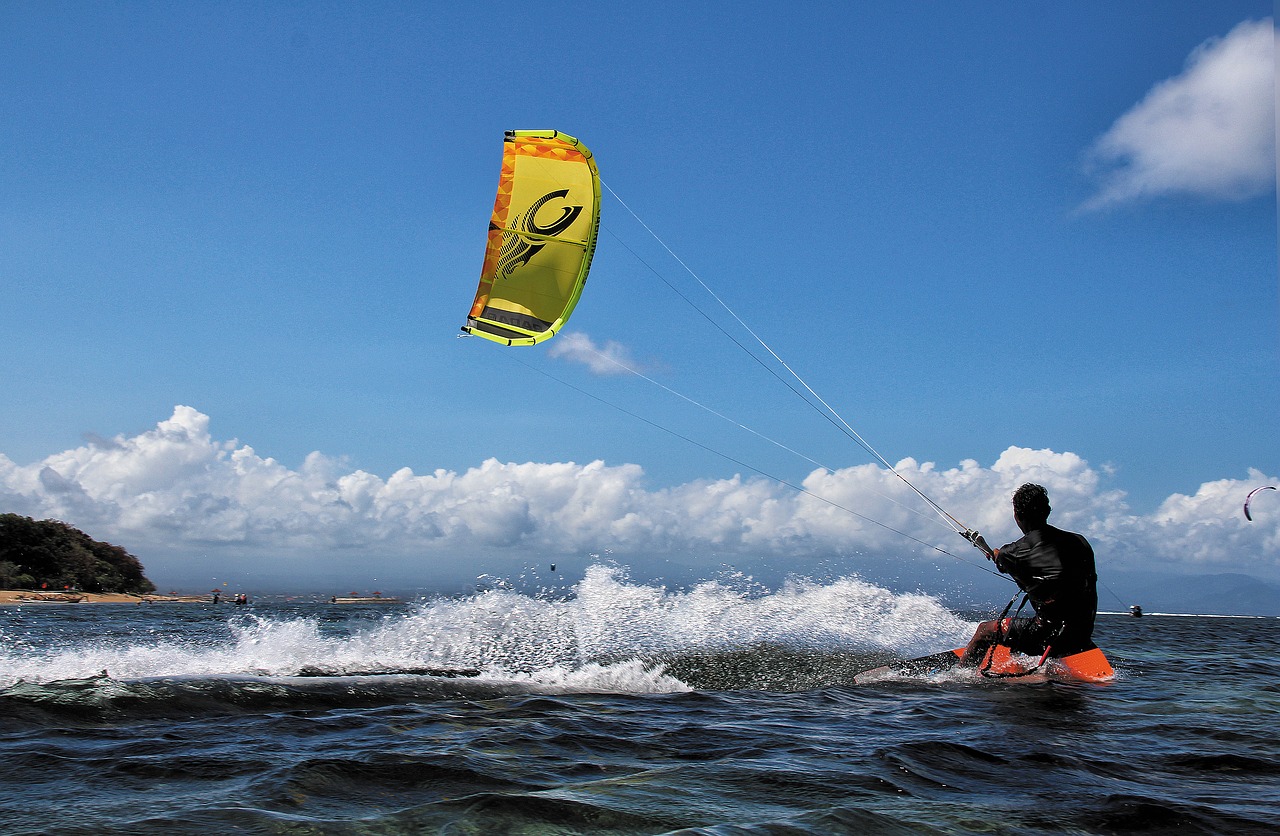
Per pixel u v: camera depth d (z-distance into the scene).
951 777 3.94
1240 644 14.52
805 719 5.57
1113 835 3.11
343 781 3.52
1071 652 8.26
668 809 3.23
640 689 6.92
